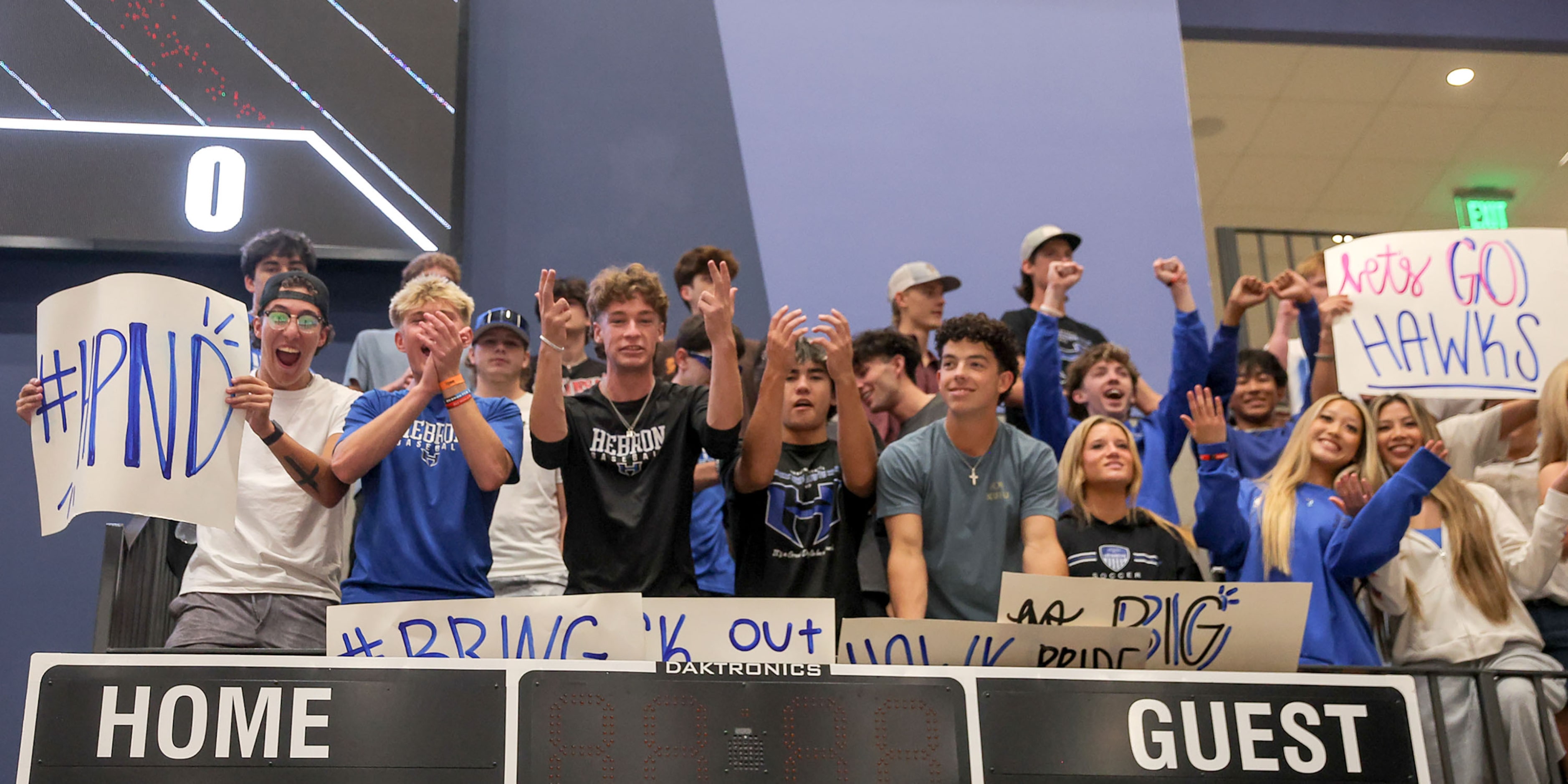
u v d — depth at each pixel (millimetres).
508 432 3291
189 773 2365
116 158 5043
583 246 5395
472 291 5285
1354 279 3662
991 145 5711
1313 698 2625
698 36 5734
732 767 2438
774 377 3312
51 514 2664
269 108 5188
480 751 2408
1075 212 5648
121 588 3135
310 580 3230
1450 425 4188
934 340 5199
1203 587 2766
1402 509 3242
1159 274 4332
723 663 2508
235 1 5281
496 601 2611
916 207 5578
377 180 5180
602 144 5551
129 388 2680
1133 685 2584
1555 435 3607
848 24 5824
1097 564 3412
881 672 2525
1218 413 3562
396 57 5348
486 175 5449
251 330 4273
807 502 3438
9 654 4555
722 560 3699
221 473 2736
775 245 5449
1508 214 9227
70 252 4957
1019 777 2490
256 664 2430
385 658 2482
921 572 3326
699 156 5559
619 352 3330
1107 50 5930
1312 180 8867
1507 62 7562
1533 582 3389
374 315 5102
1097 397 4156
